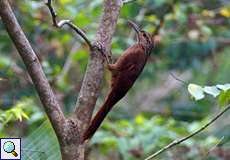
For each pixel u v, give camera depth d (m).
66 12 12.66
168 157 10.52
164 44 13.73
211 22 14.41
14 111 7.59
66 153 5.65
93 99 5.91
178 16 13.02
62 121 5.62
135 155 10.40
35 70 5.48
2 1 5.31
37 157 6.44
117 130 10.88
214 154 10.64
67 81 13.34
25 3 12.62
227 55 16.00
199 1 14.95
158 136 10.52
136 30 8.23
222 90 6.14
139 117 11.39
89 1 14.11
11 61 11.98
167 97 16.44
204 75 15.80
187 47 14.02
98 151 11.62
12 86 12.03
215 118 6.33
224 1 15.02
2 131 8.28
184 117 14.70
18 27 5.40
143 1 13.72
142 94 16.66
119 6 6.22
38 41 13.11
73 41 14.44
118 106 15.02
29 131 10.30
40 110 11.52
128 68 7.52
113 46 12.36
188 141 10.62
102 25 6.16
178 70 14.97
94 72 5.95
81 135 5.73
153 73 14.81
